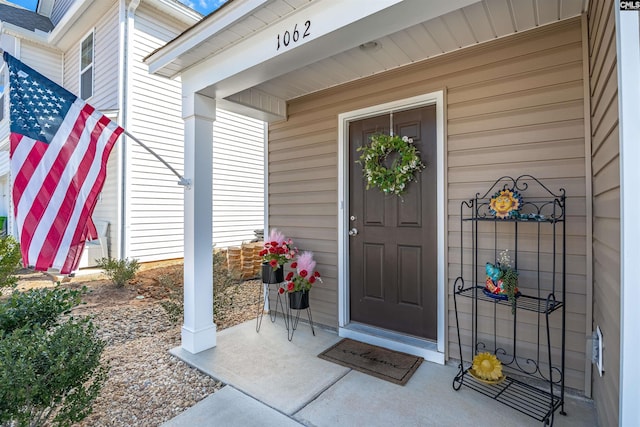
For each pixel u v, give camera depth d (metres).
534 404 1.96
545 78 2.11
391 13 1.64
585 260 1.99
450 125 2.47
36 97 2.32
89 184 2.38
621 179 1.14
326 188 3.24
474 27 2.13
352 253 3.12
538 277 2.14
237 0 1.98
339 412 1.91
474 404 1.97
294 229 3.51
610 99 1.36
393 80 2.77
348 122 3.13
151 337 3.10
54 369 1.48
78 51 6.99
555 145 2.08
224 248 6.71
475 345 2.36
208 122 2.79
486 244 2.34
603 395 1.64
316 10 1.88
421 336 2.72
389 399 2.03
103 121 2.43
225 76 2.42
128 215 5.60
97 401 2.03
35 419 1.67
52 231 2.30
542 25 2.11
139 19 5.80
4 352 1.43
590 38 1.89
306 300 3.04
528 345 2.19
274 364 2.48
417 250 2.73
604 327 1.60
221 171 7.20
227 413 1.91
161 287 4.79
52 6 8.77
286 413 1.90
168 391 2.15
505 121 2.25
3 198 9.71
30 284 4.95
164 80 6.11
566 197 2.04
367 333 2.88
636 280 1.10
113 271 5.00
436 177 2.61
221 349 2.75
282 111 3.48
